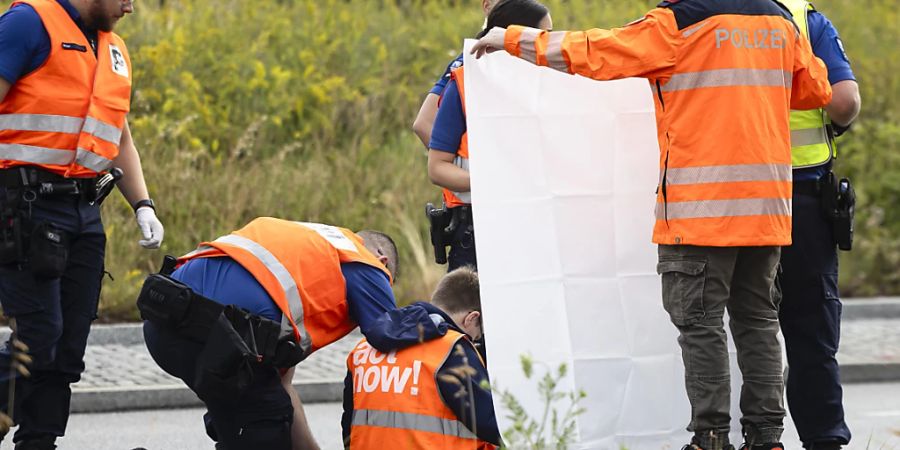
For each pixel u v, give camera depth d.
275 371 17.52
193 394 27.97
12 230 18.08
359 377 17.08
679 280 17.47
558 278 18.97
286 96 43.25
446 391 16.50
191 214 37.78
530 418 18.58
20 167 18.25
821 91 18.23
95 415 26.98
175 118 40.78
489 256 18.73
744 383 18.09
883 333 37.41
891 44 55.25
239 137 41.72
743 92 17.17
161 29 44.50
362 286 17.64
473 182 18.83
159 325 16.98
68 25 18.69
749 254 17.75
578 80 19.28
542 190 19.05
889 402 30.47
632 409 19.20
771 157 17.28
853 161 47.31
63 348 18.91
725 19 17.20
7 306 18.31
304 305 17.27
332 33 47.88
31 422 18.72
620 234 19.28
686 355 17.48
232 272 17.31
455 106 19.61
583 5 52.91
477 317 18.59
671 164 17.34
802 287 19.72
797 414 20.03
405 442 16.45
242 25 46.44
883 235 45.38
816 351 19.78
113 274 34.12
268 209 38.94
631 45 17.09
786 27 17.78
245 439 17.42
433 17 52.09
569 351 18.91
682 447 19.28
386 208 40.22
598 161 19.28
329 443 24.83
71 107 18.56
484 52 18.14
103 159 18.92
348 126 44.53
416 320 16.91
